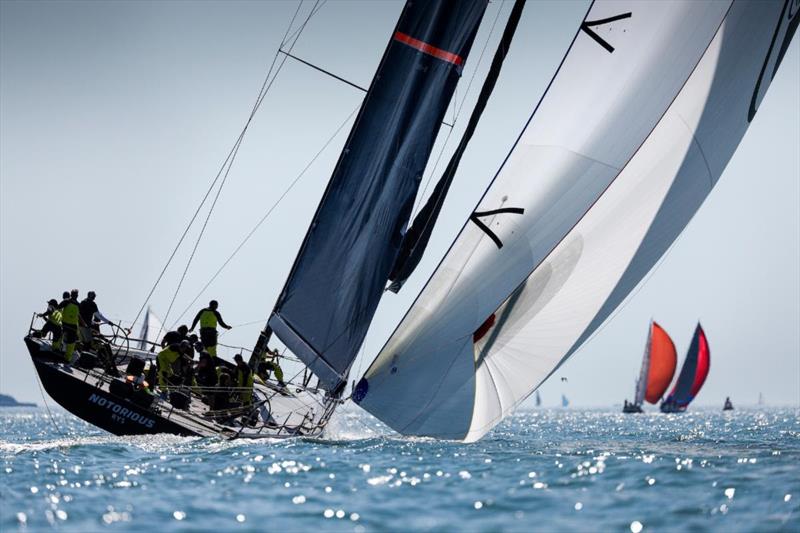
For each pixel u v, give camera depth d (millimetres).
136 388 59844
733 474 44688
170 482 42594
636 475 44500
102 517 34625
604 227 60594
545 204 60188
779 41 64375
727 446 65875
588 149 60594
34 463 49031
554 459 51750
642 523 33375
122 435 60250
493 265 60125
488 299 59719
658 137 61312
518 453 55625
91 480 43156
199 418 64438
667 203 61375
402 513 35156
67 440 64625
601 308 60031
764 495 38344
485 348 59781
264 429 65875
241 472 45688
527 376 59219
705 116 61719
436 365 60188
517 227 60062
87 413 59781
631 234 60812
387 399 60594
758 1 61656
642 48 61250
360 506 36531
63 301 66000
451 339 60125
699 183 62625
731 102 62781
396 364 60812
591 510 35656
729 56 62000
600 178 60344
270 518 34375
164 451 54781
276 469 46688
